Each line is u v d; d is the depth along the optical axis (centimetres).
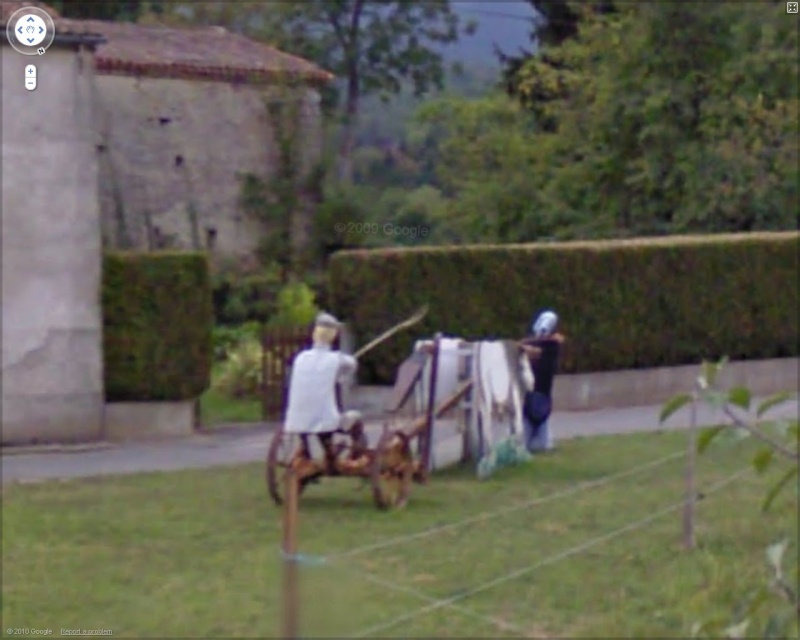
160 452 1612
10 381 1647
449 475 1432
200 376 1723
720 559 1052
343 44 4200
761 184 2517
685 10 2609
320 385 1234
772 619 398
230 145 2789
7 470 1505
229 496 1336
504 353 1473
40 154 1652
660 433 1722
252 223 2805
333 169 2891
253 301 2681
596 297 1980
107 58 2645
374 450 1258
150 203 2709
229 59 2814
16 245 1645
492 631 901
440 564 1055
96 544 1145
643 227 2670
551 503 1281
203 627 919
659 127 2606
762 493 1288
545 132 3134
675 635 885
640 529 1168
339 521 1209
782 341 2161
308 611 753
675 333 2055
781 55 2577
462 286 1894
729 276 2102
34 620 938
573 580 1014
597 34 2748
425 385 1381
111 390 1697
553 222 2850
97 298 1677
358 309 1867
